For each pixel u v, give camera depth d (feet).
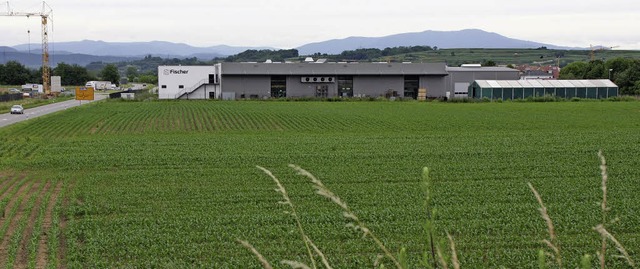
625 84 373.61
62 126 189.57
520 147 129.18
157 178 94.84
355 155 119.03
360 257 51.24
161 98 330.75
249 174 97.81
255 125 189.98
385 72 329.93
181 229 62.54
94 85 604.49
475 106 264.52
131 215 69.62
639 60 409.28
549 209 70.08
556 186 84.89
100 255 54.34
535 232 60.13
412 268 46.55
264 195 79.97
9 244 58.39
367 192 81.66
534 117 207.92
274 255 52.54
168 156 119.14
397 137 152.46
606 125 180.34
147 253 54.08
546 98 296.30
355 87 331.57
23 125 191.72
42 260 53.57
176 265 50.42
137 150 129.59
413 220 64.80
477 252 53.11
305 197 78.64
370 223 63.67
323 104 282.97
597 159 110.52
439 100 308.40
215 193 81.97
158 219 66.64
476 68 346.74
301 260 50.60
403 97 327.26
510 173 96.99
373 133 164.45
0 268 51.42
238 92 327.06
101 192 83.56
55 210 71.51
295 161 111.96
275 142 143.43
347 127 181.06
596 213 67.21
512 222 63.67
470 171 99.04
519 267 48.75
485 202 74.64
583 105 266.57
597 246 54.19
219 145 137.90
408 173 97.60
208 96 333.62
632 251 52.47
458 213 67.82
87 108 265.13
